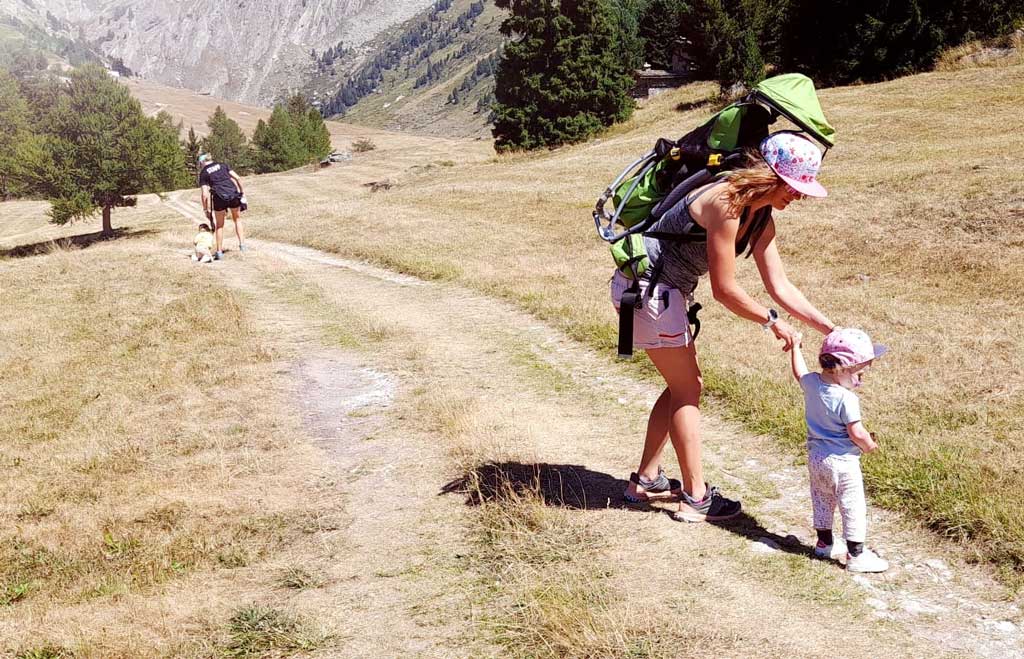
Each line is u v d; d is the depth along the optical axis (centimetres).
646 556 409
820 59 3772
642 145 3362
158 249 1967
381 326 1031
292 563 445
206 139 14762
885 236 1305
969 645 327
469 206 2338
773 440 573
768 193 379
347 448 631
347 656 344
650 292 414
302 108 14962
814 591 371
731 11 4675
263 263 1636
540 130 4844
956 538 411
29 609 418
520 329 991
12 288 1502
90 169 3959
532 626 351
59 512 559
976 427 557
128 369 947
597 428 626
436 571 419
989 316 886
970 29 3400
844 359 376
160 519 522
